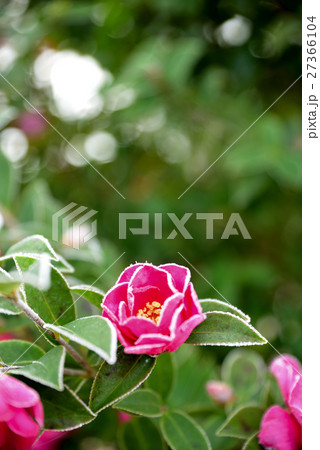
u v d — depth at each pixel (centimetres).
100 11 86
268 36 81
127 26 87
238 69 83
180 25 85
